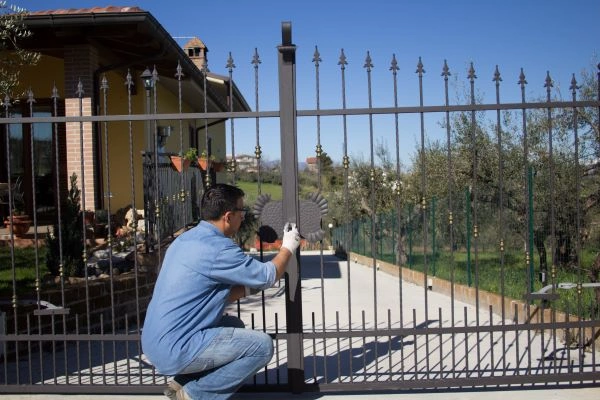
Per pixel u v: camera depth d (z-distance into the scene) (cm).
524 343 621
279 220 457
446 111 452
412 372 498
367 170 2098
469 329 452
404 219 1455
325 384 450
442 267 1191
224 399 381
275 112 455
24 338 455
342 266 1789
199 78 1352
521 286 862
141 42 1053
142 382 459
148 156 848
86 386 452
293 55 455
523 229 963
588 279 708
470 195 1030
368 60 451
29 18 923
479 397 441
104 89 459
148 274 782
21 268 751
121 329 702
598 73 454
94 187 1011
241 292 424
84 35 986
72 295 625
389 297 1032
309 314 848
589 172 866
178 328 360
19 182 1106
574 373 454
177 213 981
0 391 454
